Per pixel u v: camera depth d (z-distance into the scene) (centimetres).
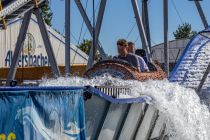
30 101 604
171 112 927
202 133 1050
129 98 799
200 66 1288
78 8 1755
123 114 810
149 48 1734
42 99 621
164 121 947
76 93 680
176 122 942
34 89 609
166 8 1623
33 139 605
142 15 1752
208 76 1291
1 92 567
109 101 746
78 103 684
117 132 813
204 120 1075
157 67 1259
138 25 1605
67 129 661
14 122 581
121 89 848
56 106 642
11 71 1480
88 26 1736
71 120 668
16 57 1484
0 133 564
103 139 777
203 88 1260
